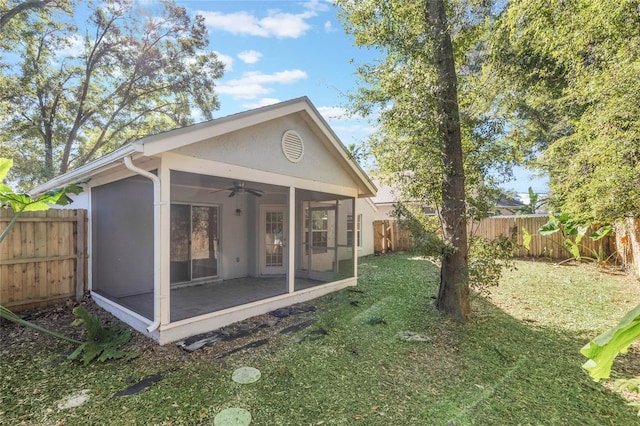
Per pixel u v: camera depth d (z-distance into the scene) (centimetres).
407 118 505
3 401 289
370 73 547
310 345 417
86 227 613
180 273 734
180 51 1723
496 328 481
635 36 431
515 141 808
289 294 607
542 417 272
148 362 367
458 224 507
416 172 513
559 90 839
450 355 391
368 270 964
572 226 685
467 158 543
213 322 477
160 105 1788
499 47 815
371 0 533
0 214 513
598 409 284
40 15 1362
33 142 1452
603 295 662
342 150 698
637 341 439
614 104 455
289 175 605
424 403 291
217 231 805
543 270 934
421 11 511
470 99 622
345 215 1132
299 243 885
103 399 293
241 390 310
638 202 477
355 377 337
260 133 547
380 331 466
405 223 523
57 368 351
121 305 523
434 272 898
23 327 472
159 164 417
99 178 576
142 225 671
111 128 1694
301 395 302
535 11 528
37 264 552
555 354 395
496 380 333
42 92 1430
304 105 601
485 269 502
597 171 521
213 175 480
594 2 444
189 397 297
